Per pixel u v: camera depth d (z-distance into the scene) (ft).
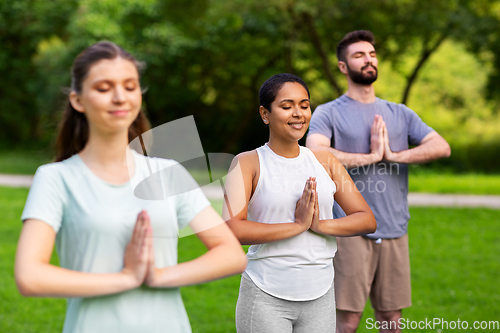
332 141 14.69
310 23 67.46
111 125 7.17
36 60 98.89
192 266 7.45
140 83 7.63
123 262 7.29
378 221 13.97
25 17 97.40
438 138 14.60
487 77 88.33
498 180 67.05
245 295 10.48
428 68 91.91
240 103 93.56
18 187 59.16
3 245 32.48
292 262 10.21
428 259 29.73
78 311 7.22
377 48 75.72
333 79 69.21
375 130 13.92
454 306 21.81
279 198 10.36
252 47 81.97
